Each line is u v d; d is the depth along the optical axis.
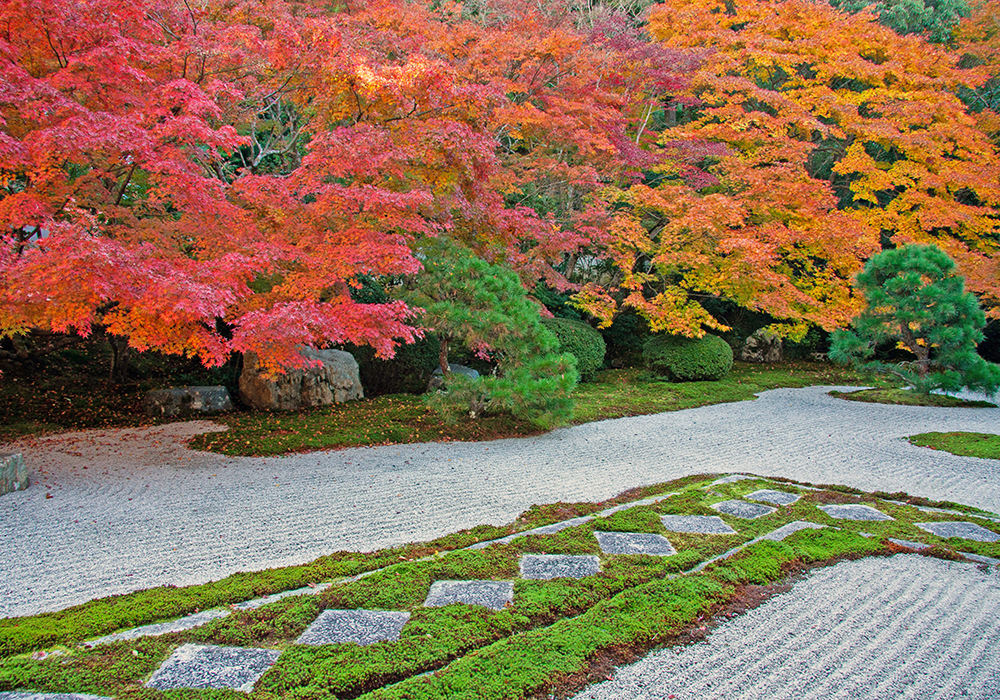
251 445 6.95
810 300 12.42
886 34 15.78
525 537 4.27
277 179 6.85
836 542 4.18
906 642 2.95
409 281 9.74
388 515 4.85
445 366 8.70
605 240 12.39
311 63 7.38
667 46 15.05
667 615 3.13
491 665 2.67
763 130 13.98
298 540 4.31
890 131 13.81
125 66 5.59
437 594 3.39
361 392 9.92
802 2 16.02
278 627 3.00
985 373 9.98
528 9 14.23
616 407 9.95
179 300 4.97
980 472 6.45
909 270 10.45
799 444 7.69
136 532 4.40
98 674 2.56
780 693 2.54
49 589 3.51
